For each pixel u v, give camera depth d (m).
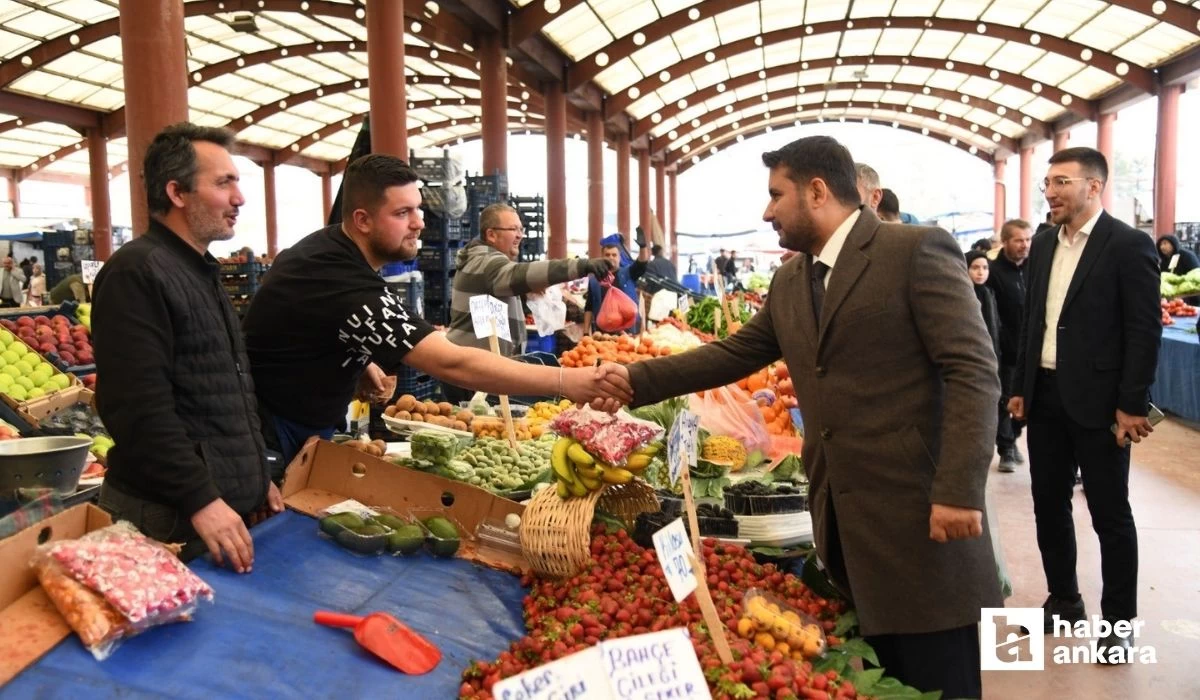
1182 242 17.70
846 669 2.01
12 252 19.91
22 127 24.31
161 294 2.05
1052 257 3.59
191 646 1.69
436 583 2.26
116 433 2.01
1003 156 32.59
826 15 19.58
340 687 1.69
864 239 2.20
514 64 16.81
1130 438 3.33
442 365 2.46
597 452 2.31
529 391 2.54
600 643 1.44
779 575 2.45
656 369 2.61
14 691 1.47
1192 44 16.69
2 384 4.74
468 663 1.91
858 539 2.19
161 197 2.15
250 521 2.39
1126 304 3.31
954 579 2.15
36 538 1.70
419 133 29.52
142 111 6.50
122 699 1.51
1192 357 8.20
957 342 2.06
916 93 26.91
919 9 19.00
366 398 3.18
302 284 2.42
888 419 2.15
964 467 1.98
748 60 23.75
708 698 1.49
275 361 2.51
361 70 22.47
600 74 20.14
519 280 4.31
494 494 2.59
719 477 3.07
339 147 31.02
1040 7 17.22
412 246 2.53
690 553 1.78
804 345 2.30
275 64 21.22
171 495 2.00
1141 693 3.31
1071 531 3.73
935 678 2.16
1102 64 18.16
